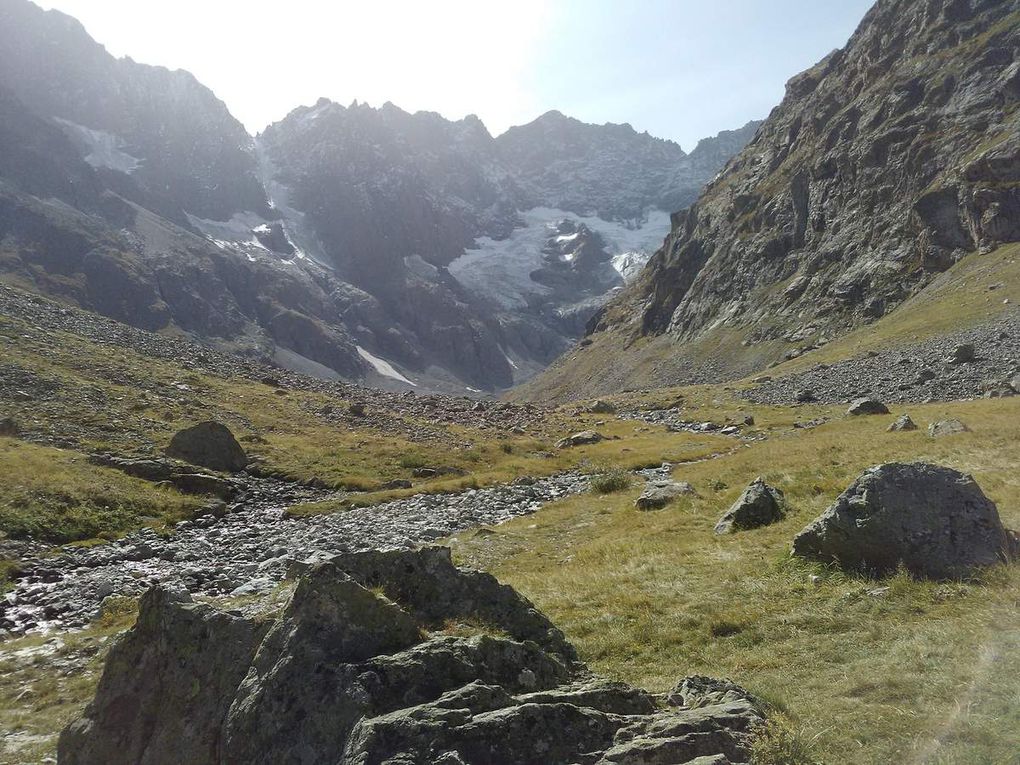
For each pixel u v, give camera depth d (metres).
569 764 6.71
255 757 7.10
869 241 137.12
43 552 26.55
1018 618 10.95
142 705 8.55
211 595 21.20
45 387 49.22
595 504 33.81
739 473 33.78
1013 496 18.31
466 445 57.69
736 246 186.12
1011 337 71.81
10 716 12.42
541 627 10.12
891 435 34.81
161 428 47.81
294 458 47.78
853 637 11.59
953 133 129.88
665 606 14.96
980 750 7.13
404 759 6.23
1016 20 136.12
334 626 7.90
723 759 6.34
